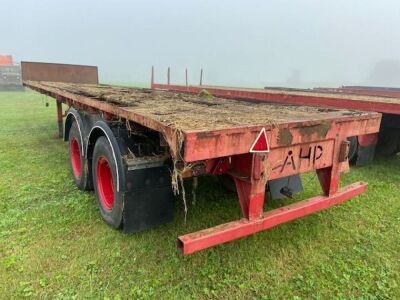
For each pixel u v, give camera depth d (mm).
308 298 2455
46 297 2377
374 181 4922
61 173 5012
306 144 2648
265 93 6398
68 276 2600
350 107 5027
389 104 4555
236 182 2553
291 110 3336
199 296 2441
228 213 3635
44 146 6836
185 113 2738
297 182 3564
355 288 2576
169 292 2465
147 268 2721
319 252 3031
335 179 3010
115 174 2814
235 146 2109
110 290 2465
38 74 9547
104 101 3494
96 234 3199
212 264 2801
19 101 17406
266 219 2531
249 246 3080
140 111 2721
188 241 2211
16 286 2477
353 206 4027
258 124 2236
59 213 3623
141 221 2875
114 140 2865
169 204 2973
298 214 2744
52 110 13430
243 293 2486
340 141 2885
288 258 2924
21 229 3256
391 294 2521
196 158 1951
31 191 4262
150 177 2844
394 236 3357
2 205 3811
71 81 10078
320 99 5398
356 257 2977
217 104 3852
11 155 6055
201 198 3957
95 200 3955
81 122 4113
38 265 2717
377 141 5727
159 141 2865
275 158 2479
